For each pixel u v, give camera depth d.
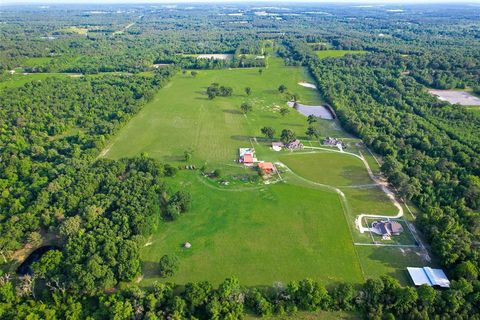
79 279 98.50
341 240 123.81
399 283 106.62
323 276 109.31
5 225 120.00
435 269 110.69
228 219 133.50
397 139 188.12
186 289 98.31
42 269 102.50
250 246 120.75
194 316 95.38
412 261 115.38
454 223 121.81
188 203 136.50
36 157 172.00
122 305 93.12
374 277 109.19
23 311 93.00
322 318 96.62
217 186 153.12
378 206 141.62
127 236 118.19
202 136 199.88
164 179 157.38
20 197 134.88
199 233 126.38
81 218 123.56
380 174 164.12
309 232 127.50
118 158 175.75
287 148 186.38
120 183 145.50
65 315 92.94
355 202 144.12
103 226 120.12
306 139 197.25
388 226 128.00
